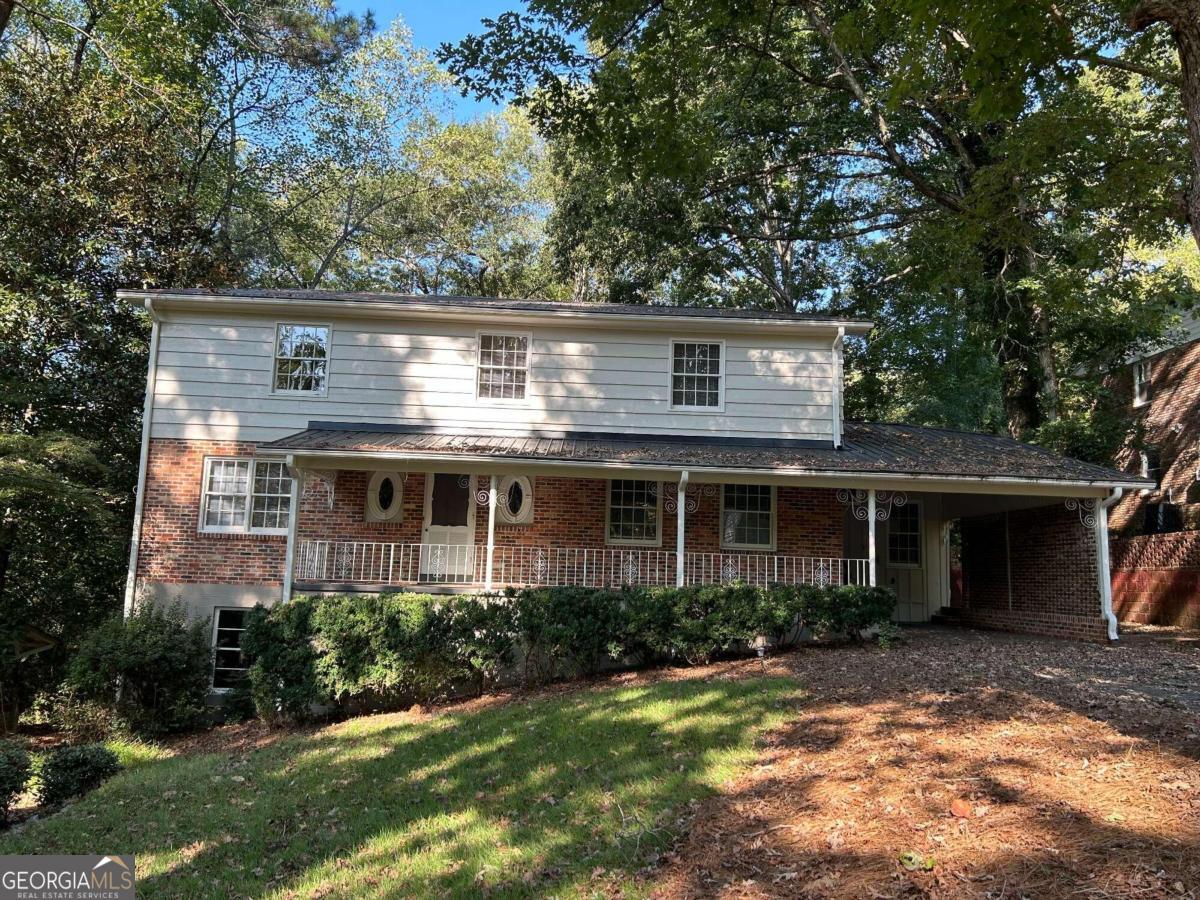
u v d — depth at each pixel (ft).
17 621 47.85
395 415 49.32
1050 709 23.57
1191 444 78.07
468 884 16.83
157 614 42.37
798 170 71.15
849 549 59.21
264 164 88.17
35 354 56.95
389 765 26.78
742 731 24.49
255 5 73.87
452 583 45.50
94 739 38.11
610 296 80.28
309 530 48.14
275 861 19.57
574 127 35.76
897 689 27.30
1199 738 19.72
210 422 48.49
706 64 46.26
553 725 28.14
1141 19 17.57
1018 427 74.43
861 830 16.48
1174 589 60.34
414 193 108.27
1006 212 44.21
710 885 15.42
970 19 24.18
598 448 45.96
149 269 60.13
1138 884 13.15
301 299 48.39
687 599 39.14
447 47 33.96
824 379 50.26
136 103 58.34
